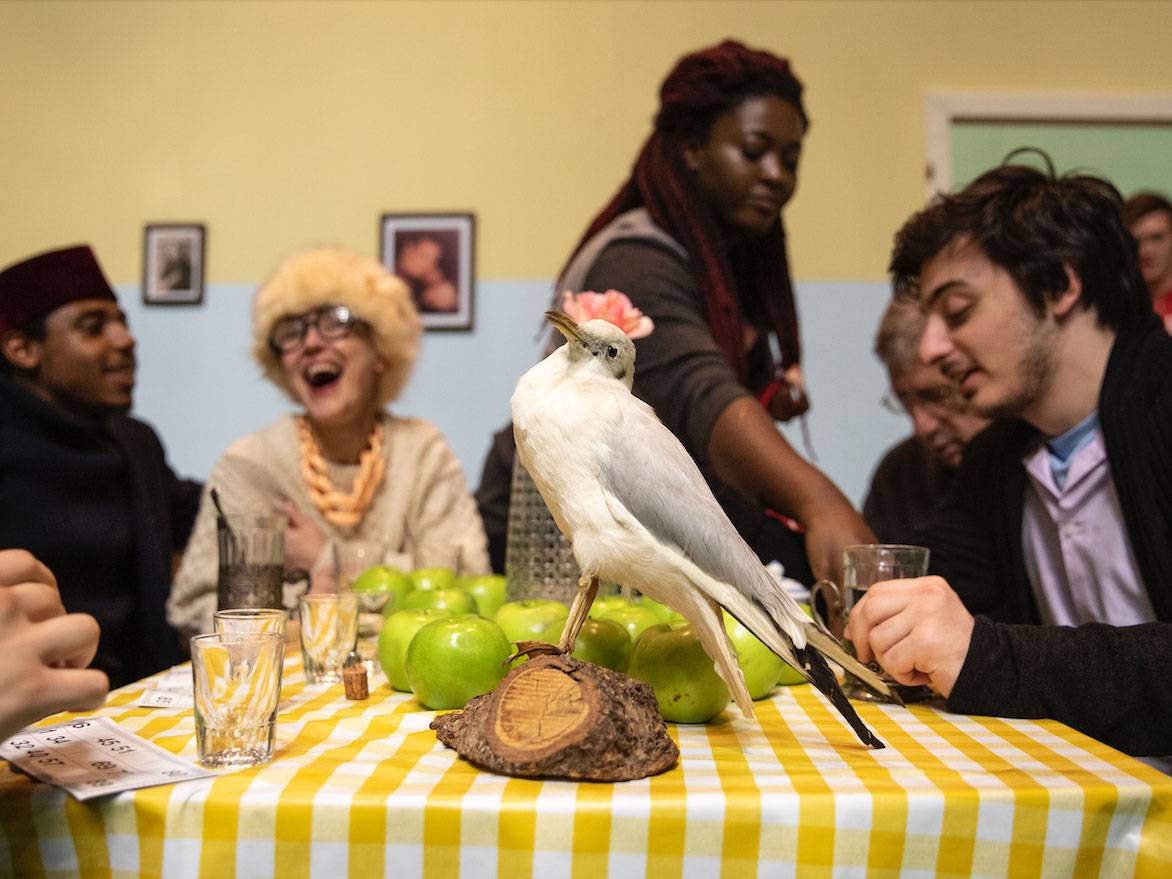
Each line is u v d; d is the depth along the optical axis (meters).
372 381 1.83
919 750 0.72
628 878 0.57
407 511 1.83
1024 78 2.53
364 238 2.64
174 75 2.63
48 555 1.57
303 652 0.97
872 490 2.29
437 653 0.81
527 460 0.78
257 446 1.78
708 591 0.73
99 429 1.70
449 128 2.62
